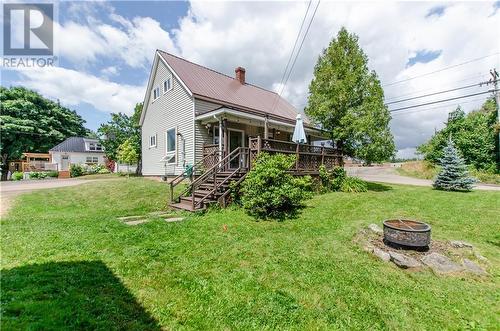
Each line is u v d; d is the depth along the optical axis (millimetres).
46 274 2877
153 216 6301
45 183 13602
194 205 6758
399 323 2410
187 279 3053
